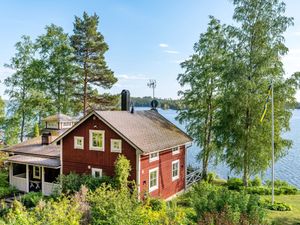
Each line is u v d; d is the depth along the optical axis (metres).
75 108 32.56
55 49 31.28
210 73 21.86
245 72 17.84
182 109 23.75
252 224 7.89
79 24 31.42
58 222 6.94
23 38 30.48
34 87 30.81
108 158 16.62
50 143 21.45
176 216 8.13
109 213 7.55
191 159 41.25
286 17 17.78
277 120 18.20
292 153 43.44
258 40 18.09
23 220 6.48
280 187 20.33
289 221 13.30
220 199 9.36
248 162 18.47
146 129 18.47
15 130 31.08
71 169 17.94
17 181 19.84
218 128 19.69
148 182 16.45
